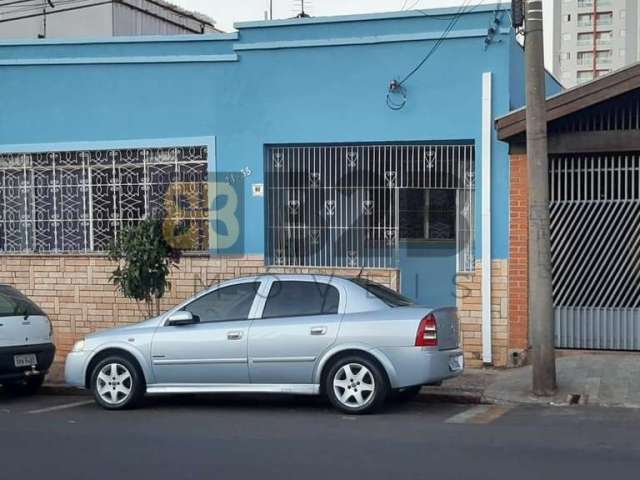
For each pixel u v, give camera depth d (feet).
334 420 28.40
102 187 44.29
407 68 39.58
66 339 44.45
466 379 35.40
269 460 22.39
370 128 40.19
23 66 44.86
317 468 21.43
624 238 37.52
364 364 28.84
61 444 25.04
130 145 43.42
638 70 34.91
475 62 38.65
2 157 45.68
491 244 38.42
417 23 39.34
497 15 38.09
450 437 25.17
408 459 22.29
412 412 29.99
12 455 23.63
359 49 40.22
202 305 31.19
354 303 29.55
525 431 26.04
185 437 25.75
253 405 32.09
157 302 40.24
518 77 41.47
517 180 37.96
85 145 44.06
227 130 42.09
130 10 62.18
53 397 35.96
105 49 43.57
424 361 28.27
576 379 33.91
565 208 38.01
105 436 26.16
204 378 30.30
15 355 34.17
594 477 20.29
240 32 41.65
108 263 43.65
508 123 36.83
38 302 44.80
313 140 40.98
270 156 42.01
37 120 44.83
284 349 29.40
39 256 44.73
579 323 38.24
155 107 43.04
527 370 37.04
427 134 39.42
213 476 20.88
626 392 31.89
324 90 40.81
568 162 37.96
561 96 35.88
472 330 38.96
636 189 37.24
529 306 38.11
